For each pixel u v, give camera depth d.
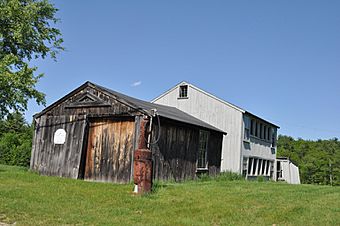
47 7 24.98
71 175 16.64
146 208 9.34
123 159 15.84
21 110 21.88
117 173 15.86
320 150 73.44
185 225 7.70
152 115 15.37
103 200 10.09
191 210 9.25
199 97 28.95
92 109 16.89
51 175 17.22
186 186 14.06
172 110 23.08
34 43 24.69
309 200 11.12
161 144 16.36
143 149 11.49
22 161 27.42
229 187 14.06
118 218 8.05
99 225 7.26
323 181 58.97
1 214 7.72
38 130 18.20
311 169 59.81
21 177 14.41
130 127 15.96
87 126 16.97
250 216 8.72
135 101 17.78
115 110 16.25
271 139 34.81
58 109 17.83
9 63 21.38
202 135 20.27
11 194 9.98
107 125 16.58
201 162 20.12
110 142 16.33
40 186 12.07
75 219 7.63
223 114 27.92
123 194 11.15
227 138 27.56
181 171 17.83
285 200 10.95
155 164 15.84
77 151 16.77
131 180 15.28
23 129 35.91
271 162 34.62
